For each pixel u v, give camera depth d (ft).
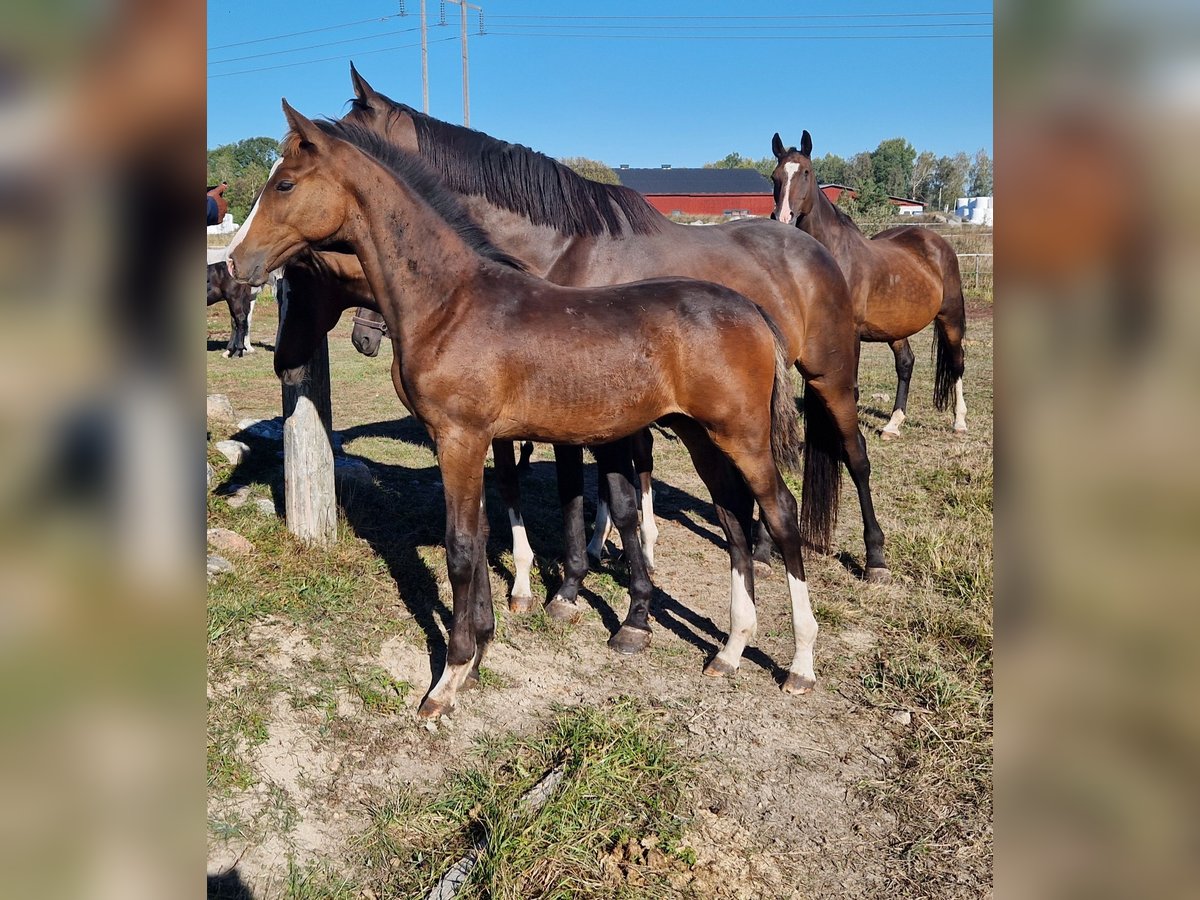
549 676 11.58
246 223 9.70
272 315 54.80
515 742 9.95
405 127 12.80
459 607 10.21
